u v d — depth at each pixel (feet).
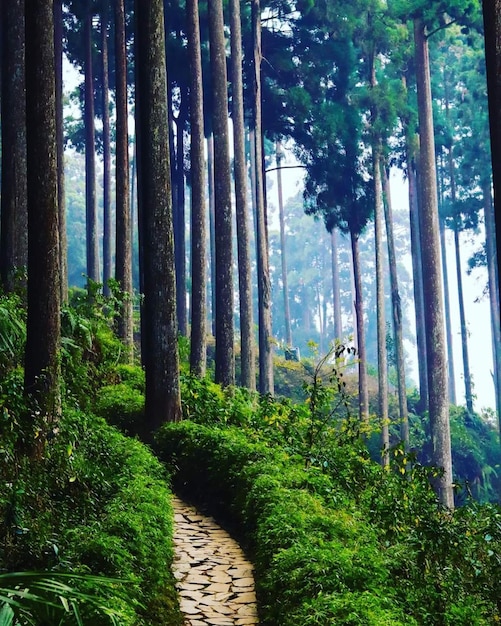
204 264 75.97
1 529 22.21
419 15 100.89
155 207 47.57
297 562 21.94
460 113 138.62
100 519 25.88
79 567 20.10
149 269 47.37
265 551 24.35
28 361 32.68
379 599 19.57
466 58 145.69
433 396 91.30
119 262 75.66
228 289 75.05
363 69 127.44
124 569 20.86
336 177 111.04
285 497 27.73
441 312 93.30
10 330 44.37
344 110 111.86
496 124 30.27
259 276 98.63
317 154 111.55
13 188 57.11
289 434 40.37
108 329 66.03
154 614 21.24
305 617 18.88
